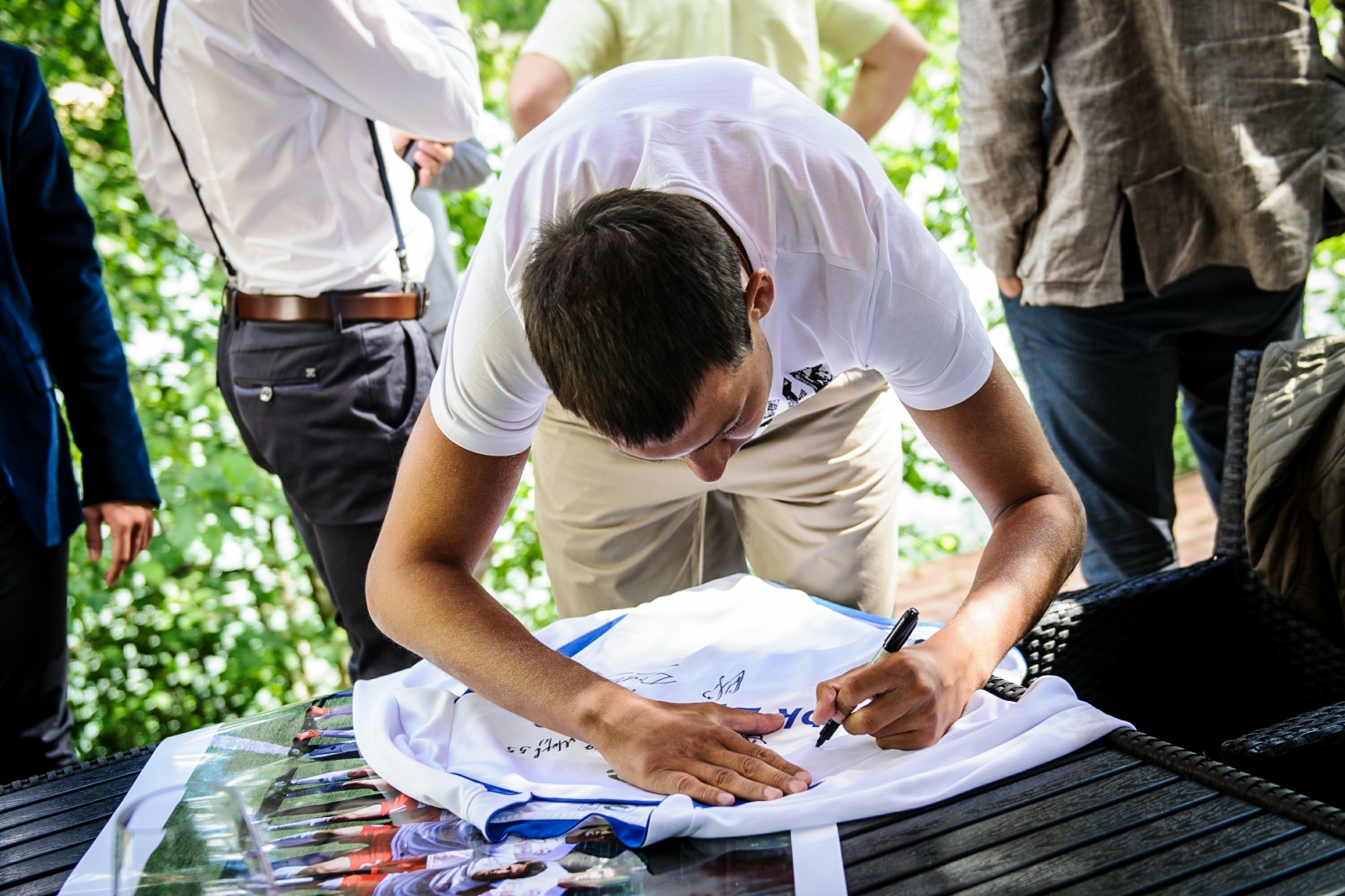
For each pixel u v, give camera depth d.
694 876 0.92
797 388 1.28
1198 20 1.95
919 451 3.71
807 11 2.33
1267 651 1.51
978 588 1.20
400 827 1.06
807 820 0.97
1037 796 0.97
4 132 1.93
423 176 2.18
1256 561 1.44
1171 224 2.09
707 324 0.93
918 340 1.18
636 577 1.85
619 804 1.03
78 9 3.23
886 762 1.06
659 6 2.26
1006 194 2.20
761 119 1.17
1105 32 2.02
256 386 1.89
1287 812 0.90
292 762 1.23
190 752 1.28
